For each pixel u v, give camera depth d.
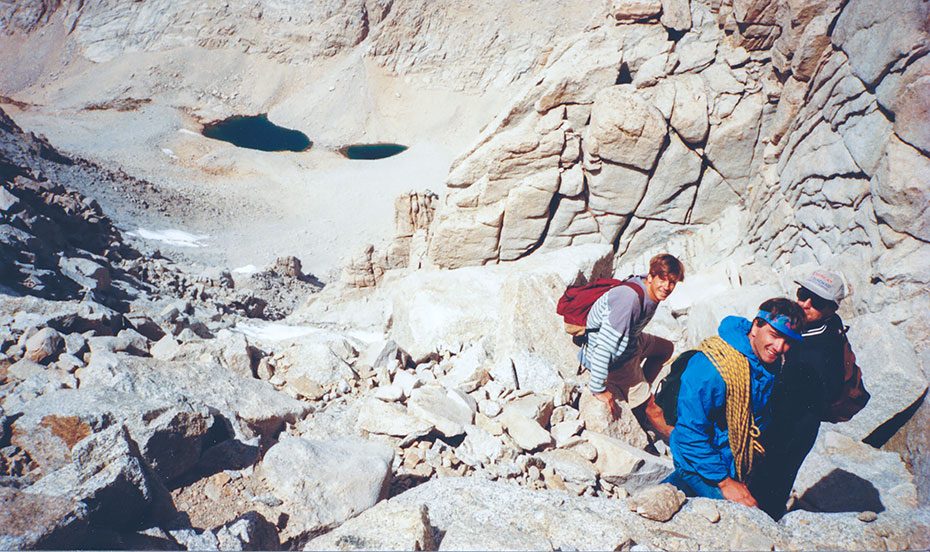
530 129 13.86
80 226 15.37
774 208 10.95
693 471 3.27
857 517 2.96
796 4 9.98
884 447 4.88
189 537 2.93
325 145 111.00
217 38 126.19
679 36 13.28
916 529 2.85
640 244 13.94
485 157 14.03
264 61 127.06
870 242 6.75
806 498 4.37
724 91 12.41
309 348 6.04
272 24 126.88
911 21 6.40
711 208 13.23
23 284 7.39
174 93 120.69
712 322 7.41
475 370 5.30
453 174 14.66
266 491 3.52
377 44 123.50
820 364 3.58
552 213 14.13
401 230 28.97
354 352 6.34
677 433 3.28
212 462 3.72
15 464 3.13
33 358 4.74
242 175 85.19
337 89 120.50
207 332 8.07
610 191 13.45
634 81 13.12
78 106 110.75
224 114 117.19
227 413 4.36
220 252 55.91
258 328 12.01
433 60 124.00
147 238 50.69
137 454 3.12
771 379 3.20
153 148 90.06
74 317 5.53
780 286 7.50
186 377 4.65
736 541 2.76
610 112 12.55
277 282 33.12
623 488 4.21
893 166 6.23
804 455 3.64
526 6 125.12
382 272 29.31
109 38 126.50
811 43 9.53
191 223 61.78
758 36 11.80
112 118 105.88
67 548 2.44
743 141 12.34
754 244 11.75
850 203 7.61
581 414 4.77
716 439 3.29
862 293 6.55
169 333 6.93
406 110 120.25
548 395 4.96
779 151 11.52
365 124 116.94
